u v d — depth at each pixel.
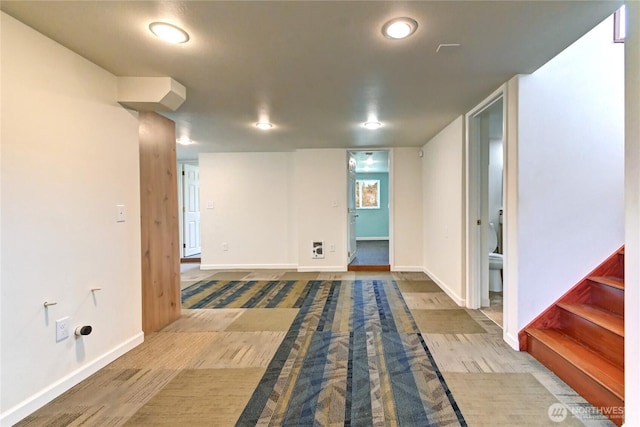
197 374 2.00
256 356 2.24
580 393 1.72
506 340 2.41
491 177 4.49
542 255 2.23
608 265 2.23
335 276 4.79
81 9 1.48
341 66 2.10
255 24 1.61
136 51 1.89
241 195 5.47
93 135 2.05
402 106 2.94
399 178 5.06
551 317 2.23
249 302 3.54
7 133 1.55
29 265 1.65
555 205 2.23
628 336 1.37
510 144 2.32
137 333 2.45
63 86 1.84
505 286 2.42
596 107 2.23
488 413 1.58
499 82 2.37
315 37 1.74
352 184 5.77
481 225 3.31
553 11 1.51
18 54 1.60
